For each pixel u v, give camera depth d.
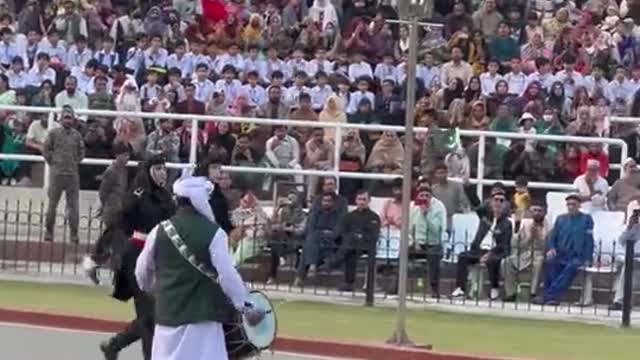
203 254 20.08
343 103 47.34
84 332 32.62
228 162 43.94
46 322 33.47
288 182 43.22
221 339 20.27
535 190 43.66
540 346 32.50
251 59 52.38
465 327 35.03
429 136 42.22
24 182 44.84
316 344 31.23
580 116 47.22
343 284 39.56
